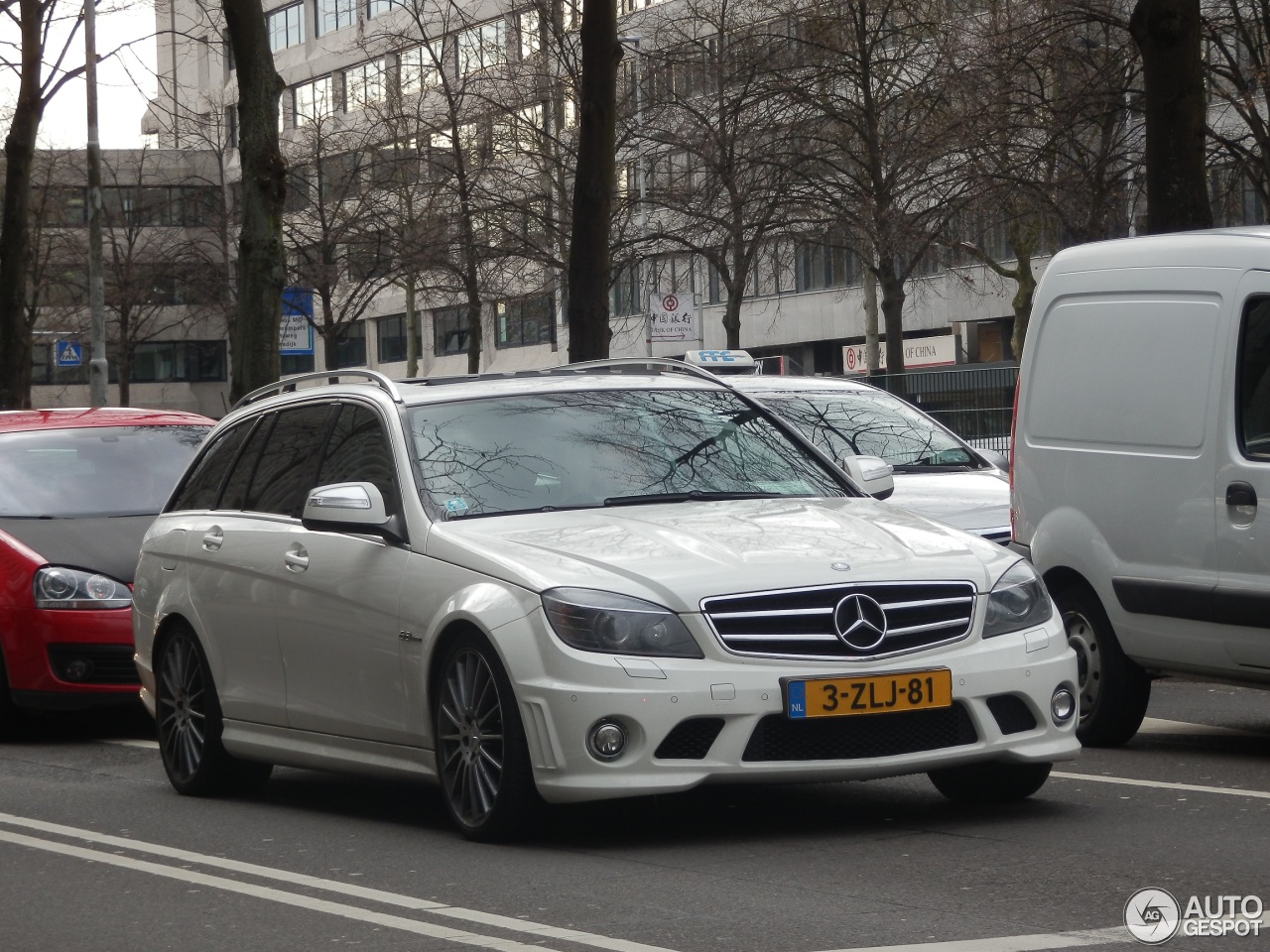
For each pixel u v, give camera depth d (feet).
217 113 202.69
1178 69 59.98
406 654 27.73
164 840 29.09
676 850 25.46
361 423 31.17
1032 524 36.70
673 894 22.41
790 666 24.94
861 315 250.37
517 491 28.91
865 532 27.37
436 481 28.89
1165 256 34.45
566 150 140.36
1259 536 32.07
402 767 28.45
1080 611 35.83
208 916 22.76
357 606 28.89
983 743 25.77
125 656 44.11
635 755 24.61
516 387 31.45
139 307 242.58
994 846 24.97
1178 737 37.17
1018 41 103.65
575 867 24.49
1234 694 44.65
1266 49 98.37
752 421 31.96
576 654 24.89
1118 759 33.91
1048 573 36.37
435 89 151.84
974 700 25.71
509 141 145.18
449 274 151.33
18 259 108.06
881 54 126.31
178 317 349.82
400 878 24.47
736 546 26.32
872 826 26.89
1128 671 35.17
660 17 143.33
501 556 26.48
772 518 27.84
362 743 29.27
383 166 161.17
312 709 30.42
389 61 206.59
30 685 44.01
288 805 32.45
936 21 123.85
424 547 27.86
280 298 71.36
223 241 199.21
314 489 31.04
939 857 24.27
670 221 135.54
